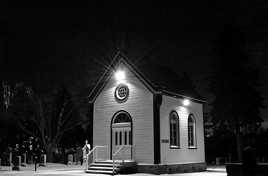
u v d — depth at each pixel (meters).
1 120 41.91
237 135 37.41
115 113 26.81
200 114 30.72
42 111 42.69
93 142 27.48
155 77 26.55
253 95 37.56
